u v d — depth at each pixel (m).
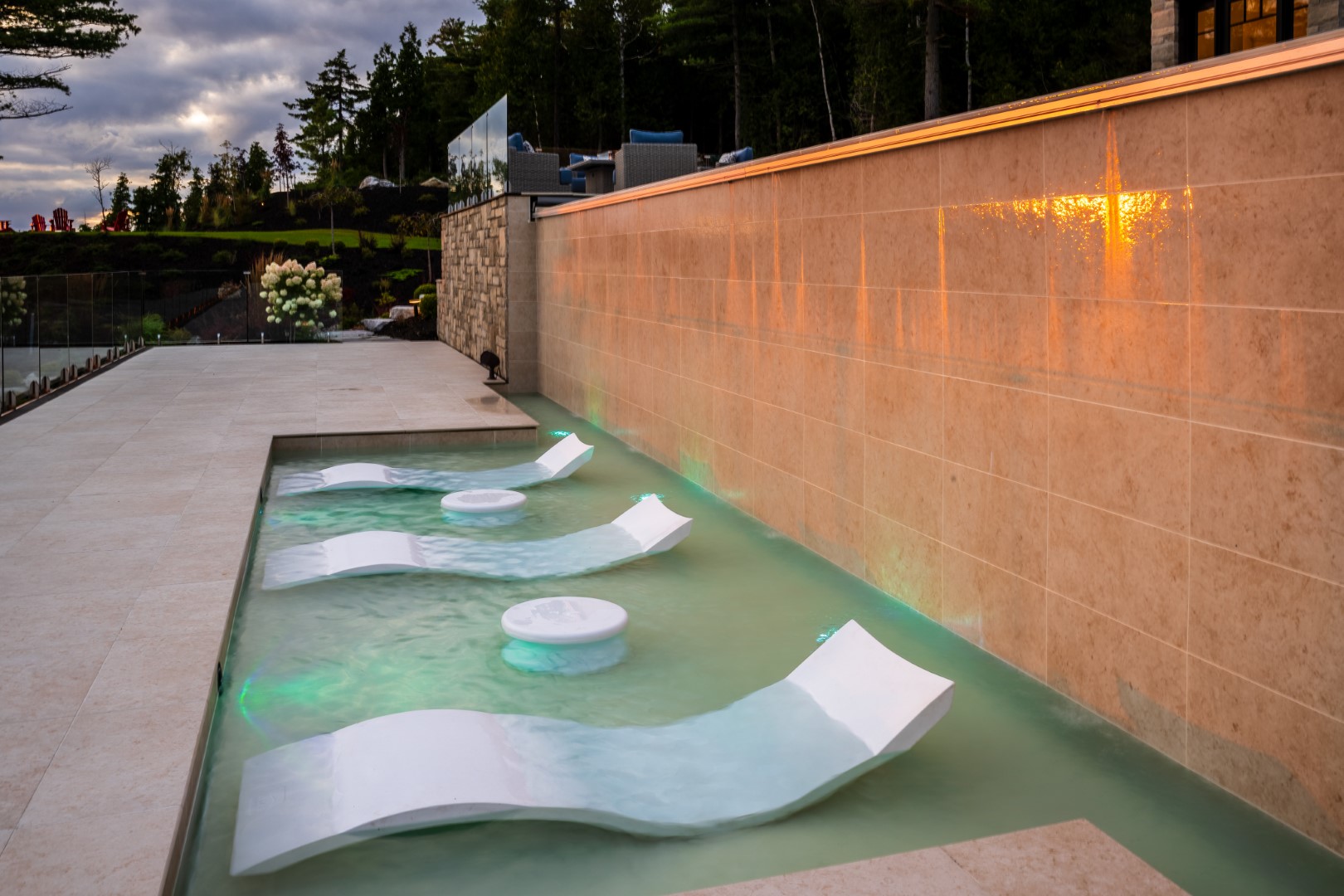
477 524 6.68
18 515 6.07
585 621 4.60
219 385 12.44
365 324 22.80
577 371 11.27
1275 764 2.99
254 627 4.77
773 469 6.45
